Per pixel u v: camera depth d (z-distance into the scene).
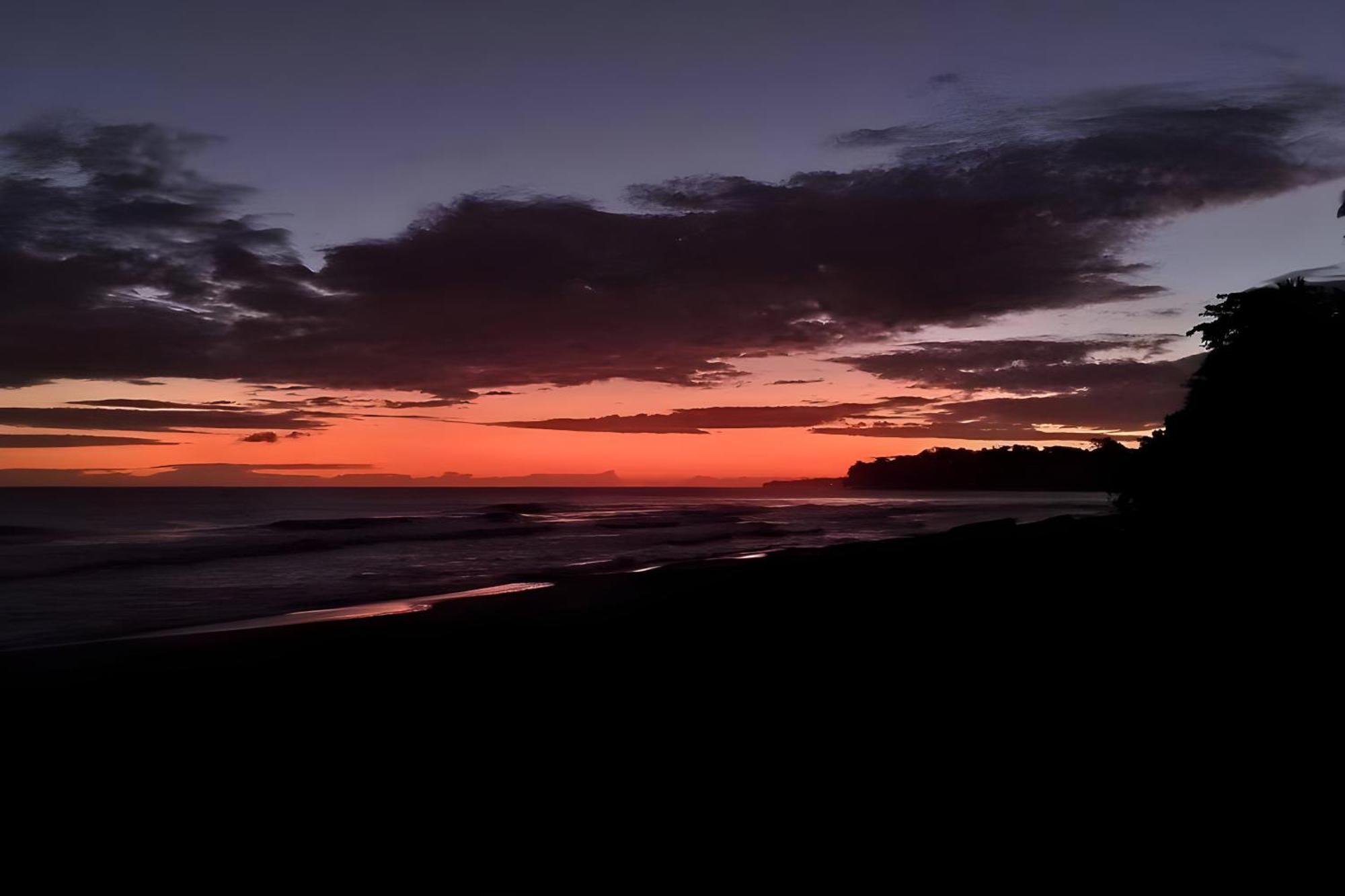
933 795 5.25
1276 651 8.47
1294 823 4.56
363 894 4.30
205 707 7.90
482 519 54.34
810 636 10.94
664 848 4.70
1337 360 13.83
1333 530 12.14
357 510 67.19
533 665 9.59
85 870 4.61
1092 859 4.24
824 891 4.06
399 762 6.35
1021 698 7.45
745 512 72.62
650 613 13.20
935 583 15.59
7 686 8.73
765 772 5.86
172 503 78.19
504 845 4.84
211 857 4.76
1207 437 15.27
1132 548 17.91
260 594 18.70
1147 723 6.48
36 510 61.88
